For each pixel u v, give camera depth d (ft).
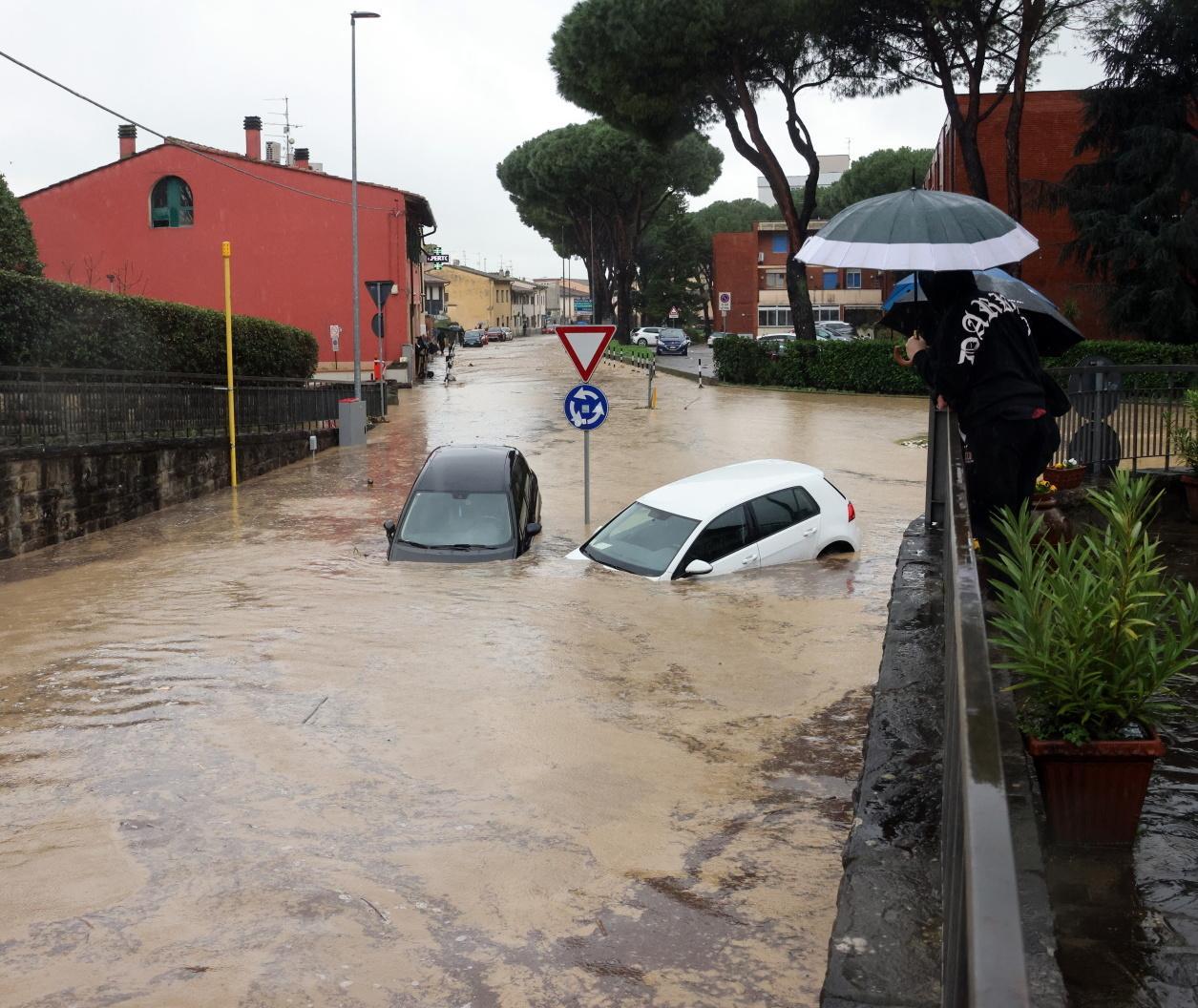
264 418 80.33
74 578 41.60
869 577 37.86
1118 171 103.76
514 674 26.76
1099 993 9.50
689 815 18.56
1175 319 100.42
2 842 17.76
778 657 28.22
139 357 70.08
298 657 28.45
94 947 14.55
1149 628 12.00
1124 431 35.76
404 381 154.10
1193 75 101.24
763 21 112.27
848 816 18.42
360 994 13.35
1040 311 21.67
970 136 110.73
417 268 185.98
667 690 25.48
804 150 125.80
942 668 17.79
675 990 13.30
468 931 14.83
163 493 61.87
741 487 40.93
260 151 174.60
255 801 19.24
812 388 128.88
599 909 15.37
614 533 41.39
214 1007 13.12
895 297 25.88
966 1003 5.67
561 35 125.70
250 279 156.04
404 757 21.27
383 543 48.39
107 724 23.35
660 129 126.21
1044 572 13.42
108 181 156.76
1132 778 11.78
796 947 14.26
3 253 84.64
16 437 49.26
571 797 19.31
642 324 307.78
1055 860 11.76
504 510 44.70
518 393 138.51
